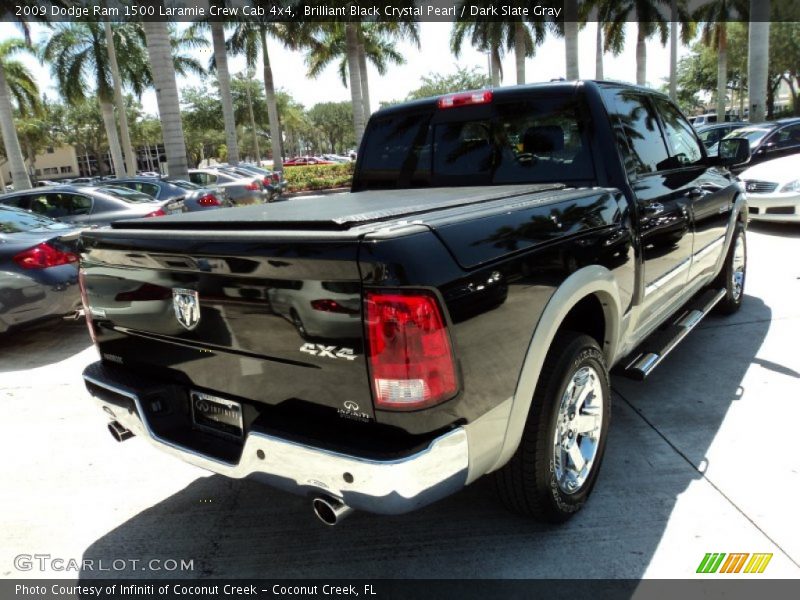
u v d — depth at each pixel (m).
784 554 2.49
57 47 28.16
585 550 2.59
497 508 2.91
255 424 2.14
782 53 37.09
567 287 2.45
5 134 21.41
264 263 2.00
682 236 3.80
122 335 2.66
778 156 12.49
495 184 3.51
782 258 7.41
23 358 5.72
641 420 3.67
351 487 1.95
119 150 30.66
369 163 4.07
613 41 33.19
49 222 6.56
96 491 3.31
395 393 1.88
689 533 2.64
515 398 2.23
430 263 1.89
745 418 3.61
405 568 2.55
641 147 3.53
